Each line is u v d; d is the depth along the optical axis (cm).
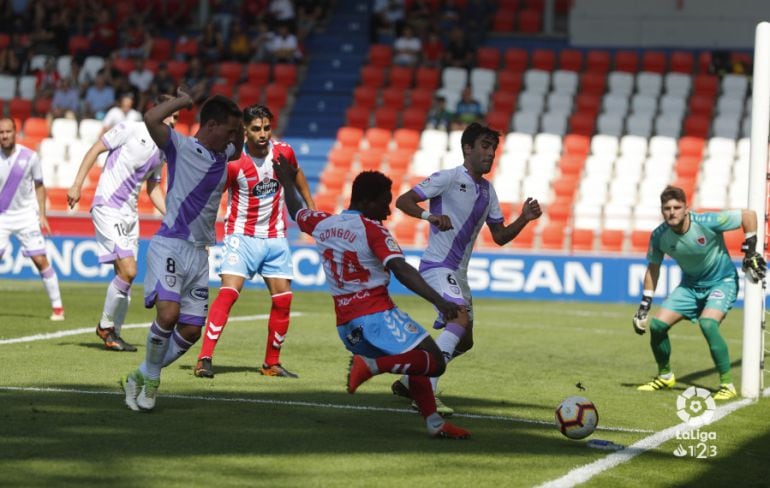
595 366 3209
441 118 7019
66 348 3062
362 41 8144
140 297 4794
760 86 2670
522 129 7100
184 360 2967
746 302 2703
